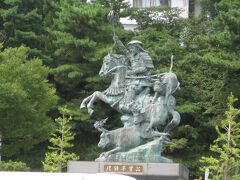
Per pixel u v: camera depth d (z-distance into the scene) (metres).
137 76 34.47
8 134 44.81
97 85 54.59
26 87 45.22
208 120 53.69
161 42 56.94
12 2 56.59
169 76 33.84
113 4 57.47
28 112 44.31
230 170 43.06
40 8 58.59
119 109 34.31
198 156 53.31
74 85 55.12
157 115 33.41
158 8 60.81
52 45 56.91
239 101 51.34
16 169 43.59
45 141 54.75
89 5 54.56
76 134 55.12
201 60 50.44
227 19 47.06
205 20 60.78
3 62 45.19
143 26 60.88
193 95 54.41
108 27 54.75
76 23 53.78
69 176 17.58
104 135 33.69
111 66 34.84
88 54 53.69
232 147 41.81
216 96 52.25
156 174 32.09
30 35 55.66
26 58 52.38
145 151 33.06
